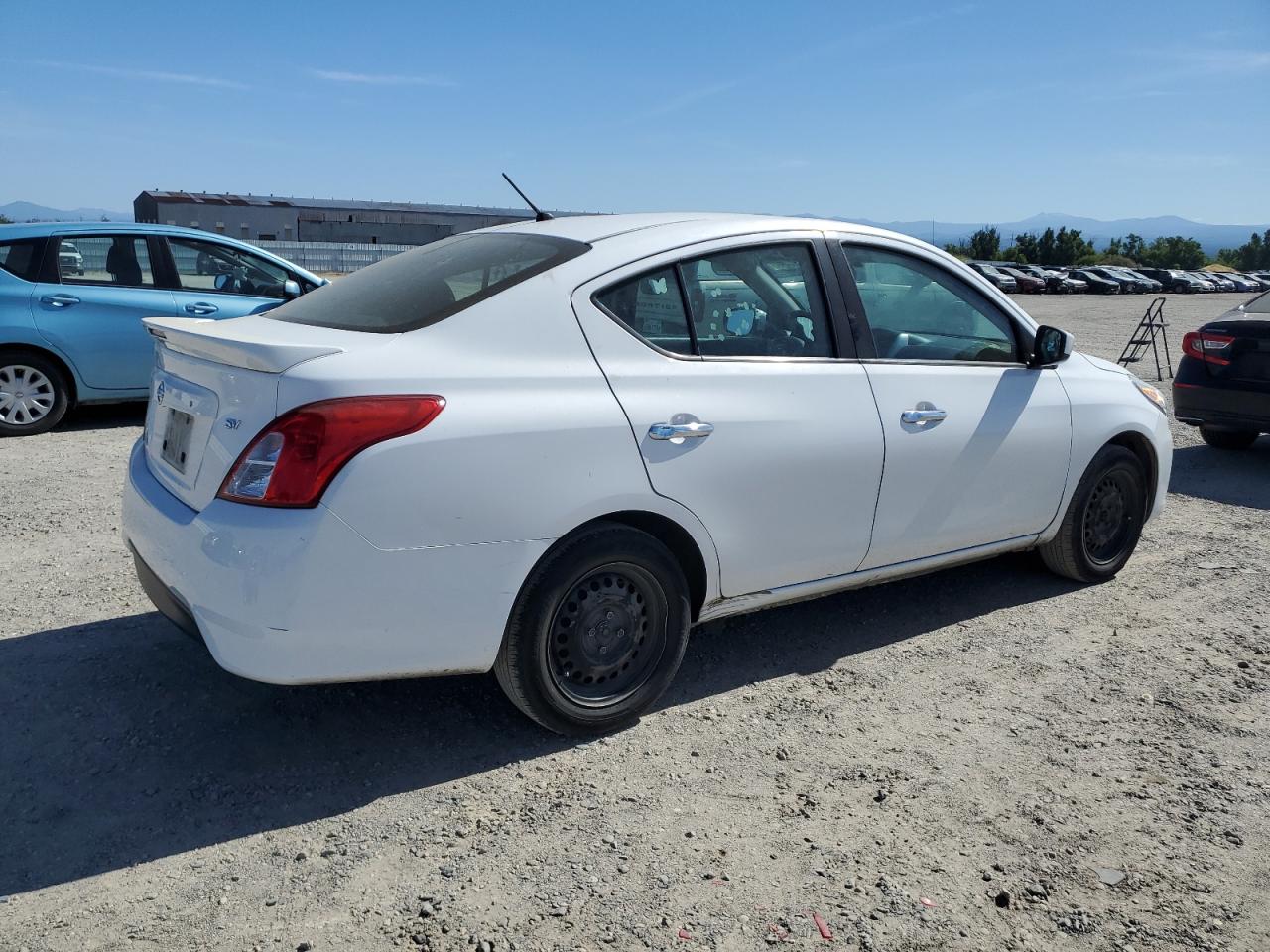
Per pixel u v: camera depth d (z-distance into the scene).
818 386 3.61
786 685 3.75
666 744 3.29
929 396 3.94
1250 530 6.09
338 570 2.70
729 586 3.51
